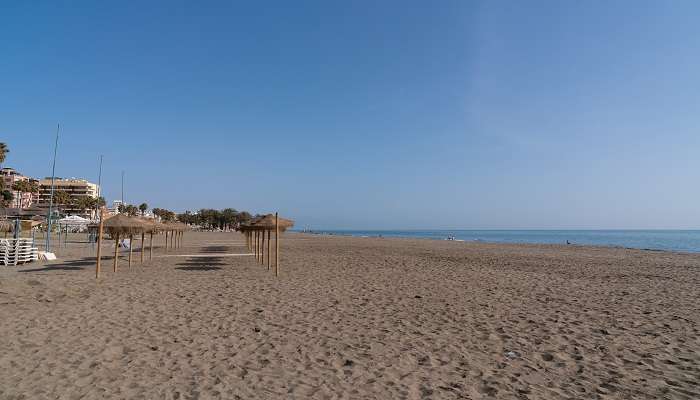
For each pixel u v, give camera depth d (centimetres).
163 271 1488
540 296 1023
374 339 636
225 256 2214
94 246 2920
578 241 6353
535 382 470
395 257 2208
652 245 4919
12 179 8912
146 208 10919
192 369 498
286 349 581
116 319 738
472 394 435
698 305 923
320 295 1004
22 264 1727
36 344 588
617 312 843
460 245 3819
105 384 447
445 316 795
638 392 442
